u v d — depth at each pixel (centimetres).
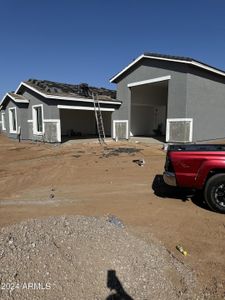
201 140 1662
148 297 290
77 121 2441
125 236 396
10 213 550
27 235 362
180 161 554
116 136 2050
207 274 337
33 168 1034
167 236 439
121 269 321
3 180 848
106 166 1041
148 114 2477
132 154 1312
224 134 1883
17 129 2073
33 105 1912
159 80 1686
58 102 1711
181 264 355
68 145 1700
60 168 1020
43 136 1800
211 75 1694
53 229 380
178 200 625
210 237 436
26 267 306
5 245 339
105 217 512
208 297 296
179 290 304
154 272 327
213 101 1738
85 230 385
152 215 531
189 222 496
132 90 2152
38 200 638
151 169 974
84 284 296
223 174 528
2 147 1683
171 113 1614
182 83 1539
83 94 1939
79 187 753
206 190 541
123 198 645
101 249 345
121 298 286
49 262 315
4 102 2267
